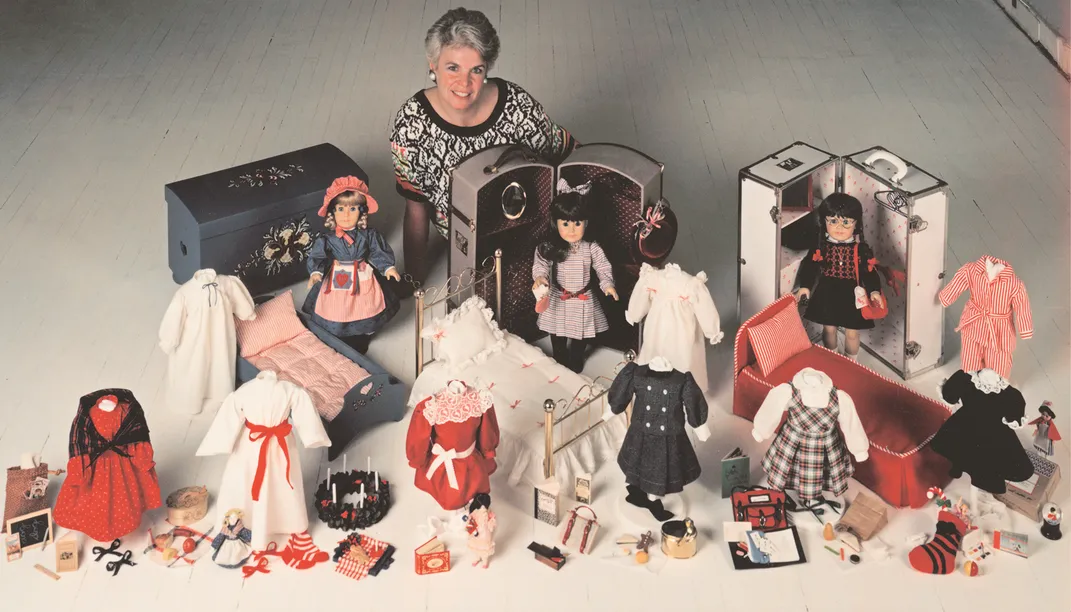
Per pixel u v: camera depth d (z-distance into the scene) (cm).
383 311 802
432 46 782
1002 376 725
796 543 654
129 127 1063
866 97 1099
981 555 650
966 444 664
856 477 703
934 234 763
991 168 994
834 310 783
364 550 652
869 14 1242
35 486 661
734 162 1015
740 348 749
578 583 639
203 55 1179
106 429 635
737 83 1125
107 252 911
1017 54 1163
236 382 777
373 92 1119
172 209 847
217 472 714
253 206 834
